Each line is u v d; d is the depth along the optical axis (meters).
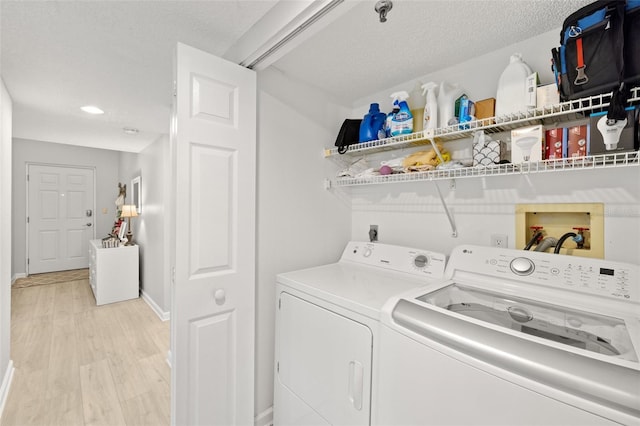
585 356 0.68
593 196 1.19
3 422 1.67
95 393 1.94
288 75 1.73
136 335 2.81
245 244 1.46
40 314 3.30
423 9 1.16
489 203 1.48
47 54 1.52
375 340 1.06
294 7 1.10
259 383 1.60
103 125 2.82
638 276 0.97
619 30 0.91
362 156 2.06
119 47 1.47
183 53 1.24
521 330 0.96
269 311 1.65
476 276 1.30
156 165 3.42
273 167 1.66
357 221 2.11
